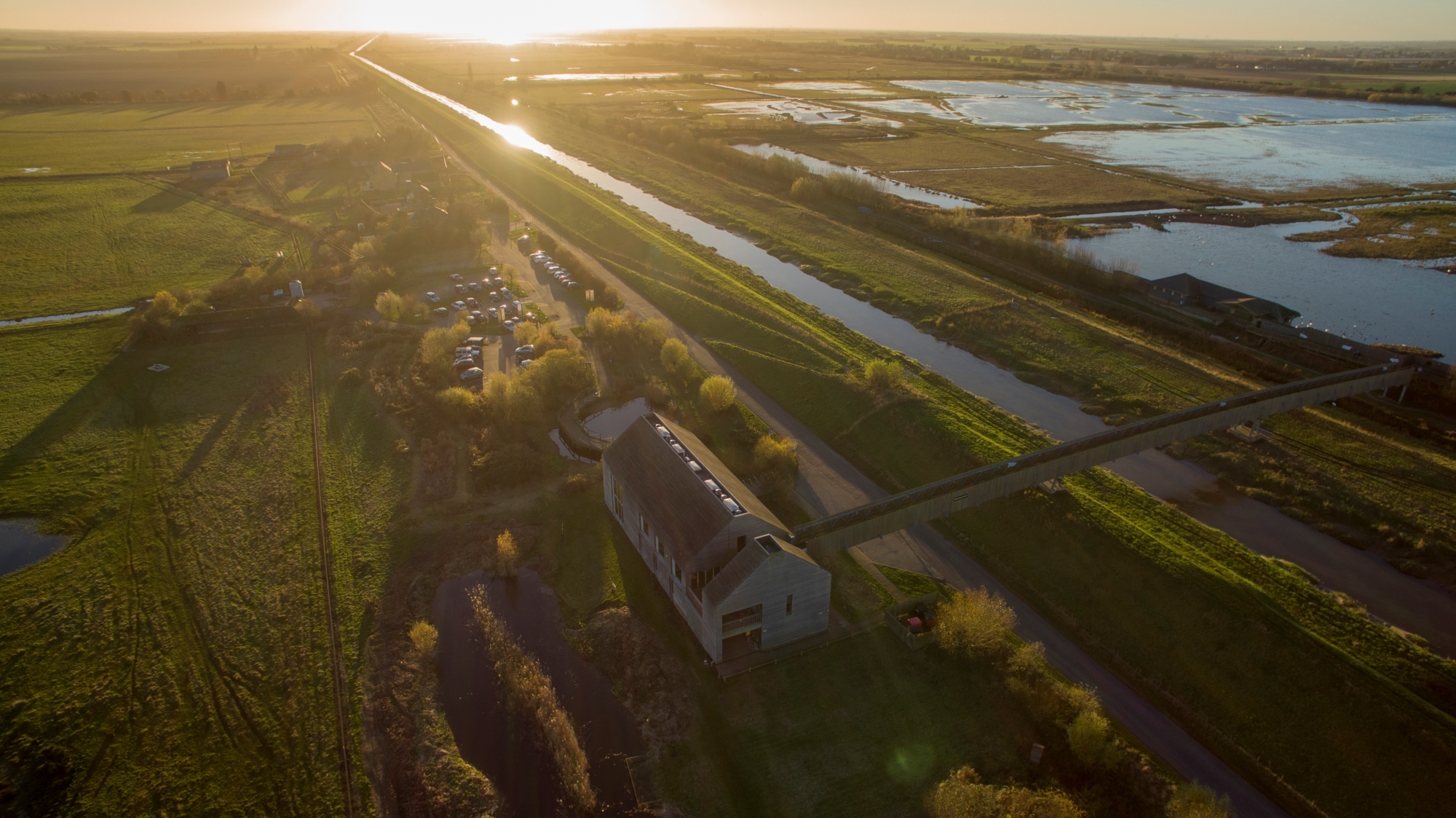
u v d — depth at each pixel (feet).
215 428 263.49
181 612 185.37
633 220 499.51
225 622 182.19
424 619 184.65
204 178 602.85
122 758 150.30
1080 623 182.60
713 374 308.60
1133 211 543.39
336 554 204.23
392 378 295.28
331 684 166.20
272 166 652.48
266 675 168.66
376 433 260.21
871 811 140.77
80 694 164.04
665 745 153.79
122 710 160.15
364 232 477.77
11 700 162.30
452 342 315.37
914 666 169.89
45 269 420.77
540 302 376.89
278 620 182.91
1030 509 209.77
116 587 193.16
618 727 158.10
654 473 199.21
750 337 330.54
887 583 195.00
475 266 419.95
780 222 507.71
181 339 328.90
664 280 401.29
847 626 180.75
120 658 172.76
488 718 160.04
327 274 397.80
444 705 162.81
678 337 341.82
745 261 444.55
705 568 173.06
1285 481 228.22
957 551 208.74
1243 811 140.15
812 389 286.05
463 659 174.29
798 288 401.70
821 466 249.14
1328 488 224.94
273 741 153.89
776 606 168.35
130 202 549.13
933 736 154.10
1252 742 152.25
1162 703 162.30
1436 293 391.24
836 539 184.03
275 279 380.78
